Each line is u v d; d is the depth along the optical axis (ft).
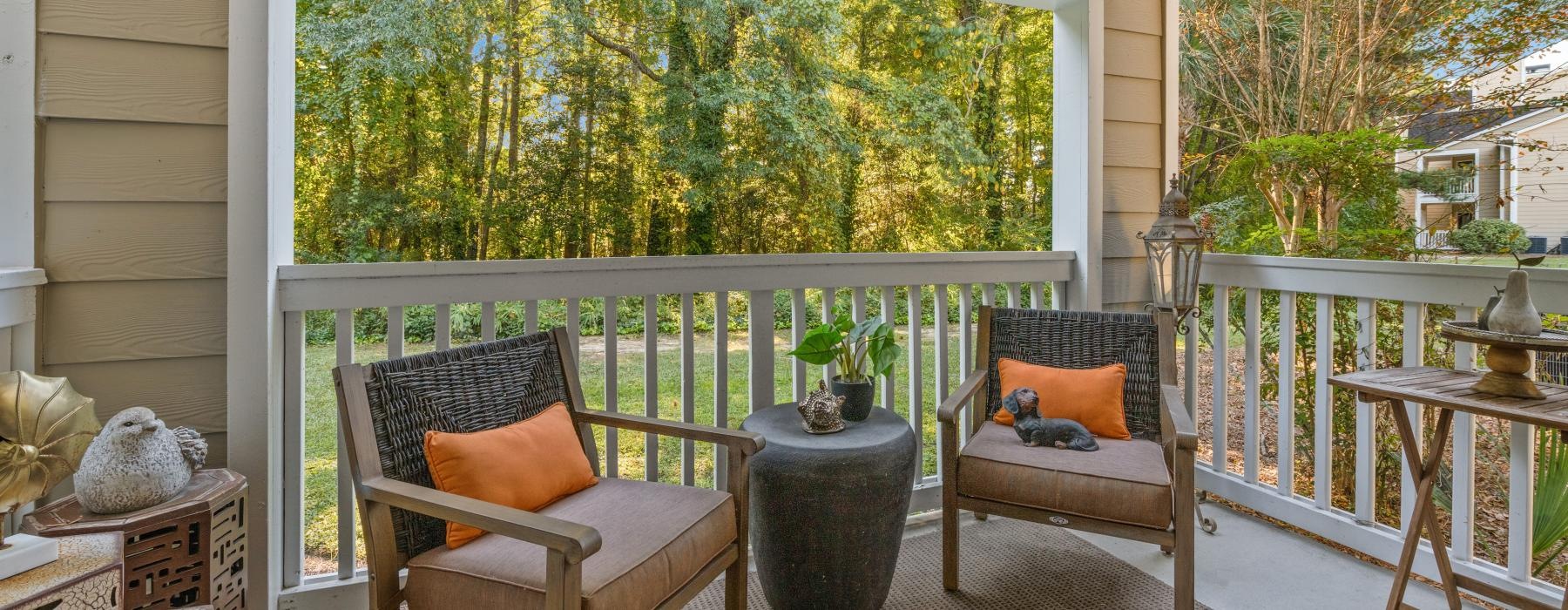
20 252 5.07
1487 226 10.44
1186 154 15.96
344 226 21.31
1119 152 9.15
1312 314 11.19
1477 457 10.50
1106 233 9.09
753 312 7.72
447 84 21.75
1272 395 11.87
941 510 8.83
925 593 6.85
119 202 5.33
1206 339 12.30
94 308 5.30
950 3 27.04
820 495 5.80
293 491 6.09
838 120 24.98
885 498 5.98
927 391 21.09
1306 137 11.53
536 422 5.63
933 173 26.58
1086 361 7.77
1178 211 8.09
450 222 22.11
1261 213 13.46
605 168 23.35
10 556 3.47
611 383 7.07
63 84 5.16
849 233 25.88
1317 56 14.19
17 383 3.82
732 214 24.31
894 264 8.32
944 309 8.71
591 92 22.90
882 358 6.77
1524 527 6.26
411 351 21.35
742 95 23.40
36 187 5.12
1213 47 15.52
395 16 20.51
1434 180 11.55
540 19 22.48
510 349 5.93
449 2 21.22
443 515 4.19
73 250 5.24
